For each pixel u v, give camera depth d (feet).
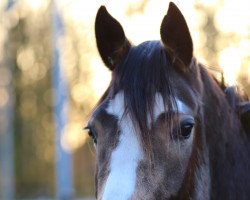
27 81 102.94
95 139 14.53
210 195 15.61
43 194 111.04
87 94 54.49
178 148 13.93
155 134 13.73
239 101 16.98
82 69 65.82
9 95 103.30
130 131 13.70
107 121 14.12
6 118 109.19
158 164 13.61
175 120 13.89
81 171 96.89
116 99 14.32
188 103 14.60
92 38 62.59
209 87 15.92
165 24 15.35
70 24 73.72
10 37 99.14
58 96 53.98
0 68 108.47
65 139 53.52
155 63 14.64
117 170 13.32
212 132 15.64
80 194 99.25
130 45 15.78
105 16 16.02
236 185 15.97
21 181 111.34
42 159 109.91
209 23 52.60
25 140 108.17
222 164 15.79
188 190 14.46
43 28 97.04
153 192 13.38
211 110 15.72
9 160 105.19
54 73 54.65
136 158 13.41
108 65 16.14
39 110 104.32
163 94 14.10
